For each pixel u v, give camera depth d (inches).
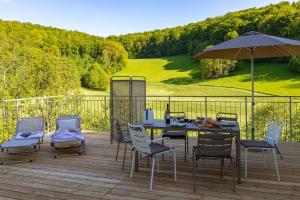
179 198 118.3
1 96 638.5
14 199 118.9
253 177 142.6
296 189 126.6
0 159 181.6
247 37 165.0
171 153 190.9
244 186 130.8
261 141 152.9
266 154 186.1
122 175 148.4
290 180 138.0
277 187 129.3
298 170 152.7
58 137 197.0
